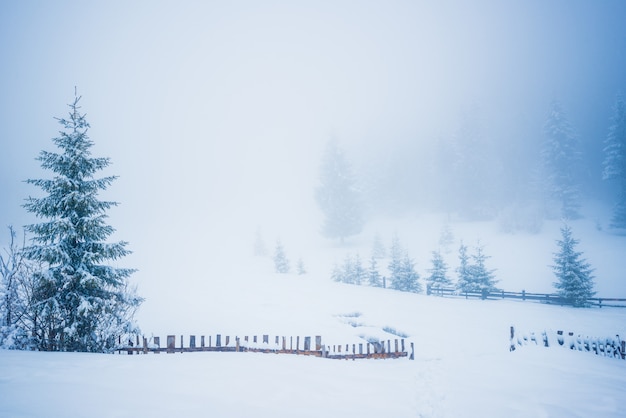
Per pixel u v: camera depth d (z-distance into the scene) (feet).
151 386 19.33
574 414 19.34
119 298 33.06
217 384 20.48
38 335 29.89
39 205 31.19
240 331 47.42
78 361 23.68
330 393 20.88
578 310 65.87
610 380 26.07
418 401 20.81
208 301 63.41
